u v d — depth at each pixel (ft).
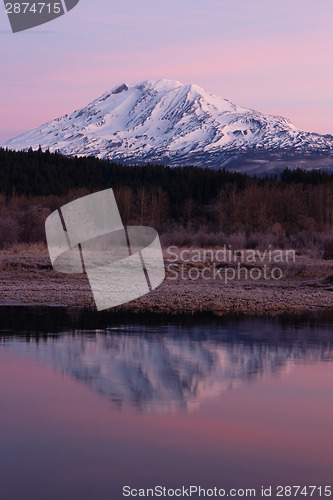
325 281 112.57
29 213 179.32
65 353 44.52
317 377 37.60
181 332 55.21
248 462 24.27
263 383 36.09
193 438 26.66
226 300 83.61
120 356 43.55
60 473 23.04
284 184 352.49
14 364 40.75
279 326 59.62
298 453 25.22
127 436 26.76
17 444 25.75
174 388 34.68
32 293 90.07
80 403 31.48
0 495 21.30
